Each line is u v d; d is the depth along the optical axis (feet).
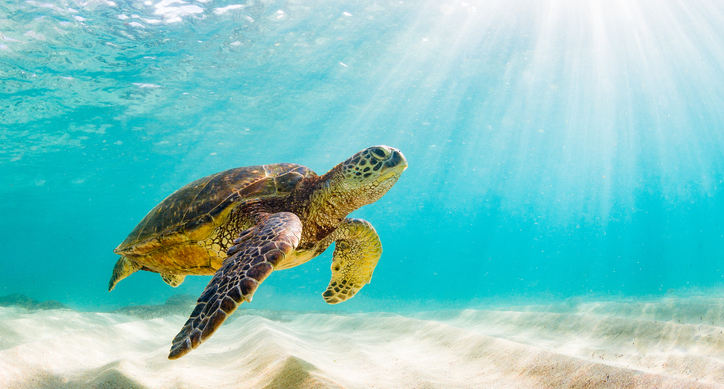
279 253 8.26
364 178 11.30
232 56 52.29
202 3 40.22
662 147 148.87
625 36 59.16
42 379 11.40
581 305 36.09
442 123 95.71
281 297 109.09
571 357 12.18
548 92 79.56
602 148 139.85
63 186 104.99
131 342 20.70
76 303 90.07
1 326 20.43
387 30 52.31
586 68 69.46
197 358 16.12
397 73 65.46
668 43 62.75
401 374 13.53
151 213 13.17
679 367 12.84
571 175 188.14
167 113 66.80
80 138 71.56
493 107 86.28
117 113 63.21
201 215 11.19
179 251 11.67
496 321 27.55
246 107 70.44
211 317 7.30
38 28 39.50
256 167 13.15
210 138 84.74
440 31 53.72
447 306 73.26
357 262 14.19
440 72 66.23
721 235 284.82
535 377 11.85
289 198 12.04
